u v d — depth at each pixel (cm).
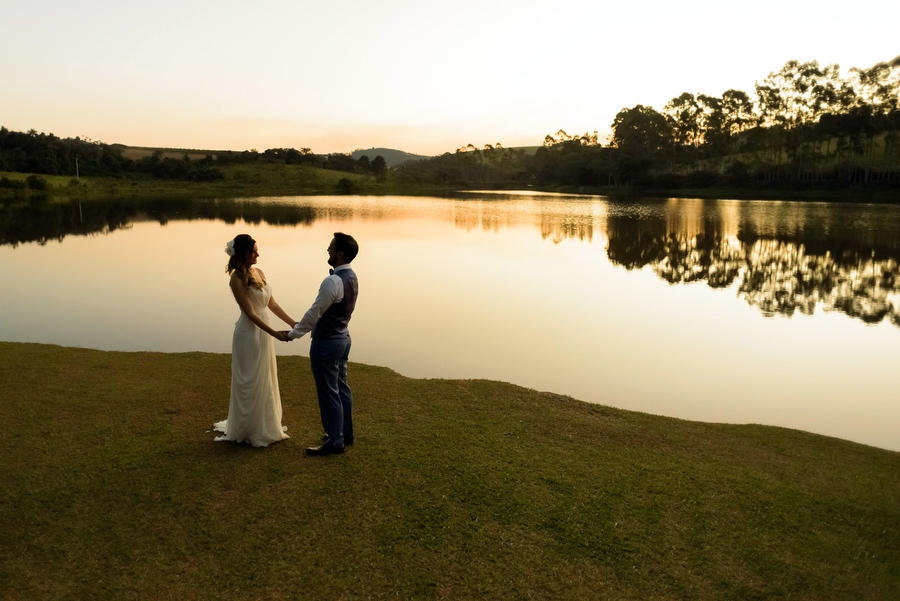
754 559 411
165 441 573
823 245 2661
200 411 657
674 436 639
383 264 2092
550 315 1365
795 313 1422
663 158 10031
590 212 4947
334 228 3453
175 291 1573
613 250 2570
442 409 684
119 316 1291
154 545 408
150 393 712
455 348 1080
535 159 14262
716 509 475
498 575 384
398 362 988
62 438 575
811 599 373
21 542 409
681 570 396
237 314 1320
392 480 502
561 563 398
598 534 433
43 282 1691
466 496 479
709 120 9231
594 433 632
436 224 3806
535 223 3912
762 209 5062
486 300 1514
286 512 450
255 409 556
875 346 1140
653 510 470
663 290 1694
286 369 832
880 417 798
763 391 895
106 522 433
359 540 418
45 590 362
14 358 850
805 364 1024
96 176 8906
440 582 376
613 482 514
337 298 506
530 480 510
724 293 1659
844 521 466
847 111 7269
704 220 4034
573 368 982
